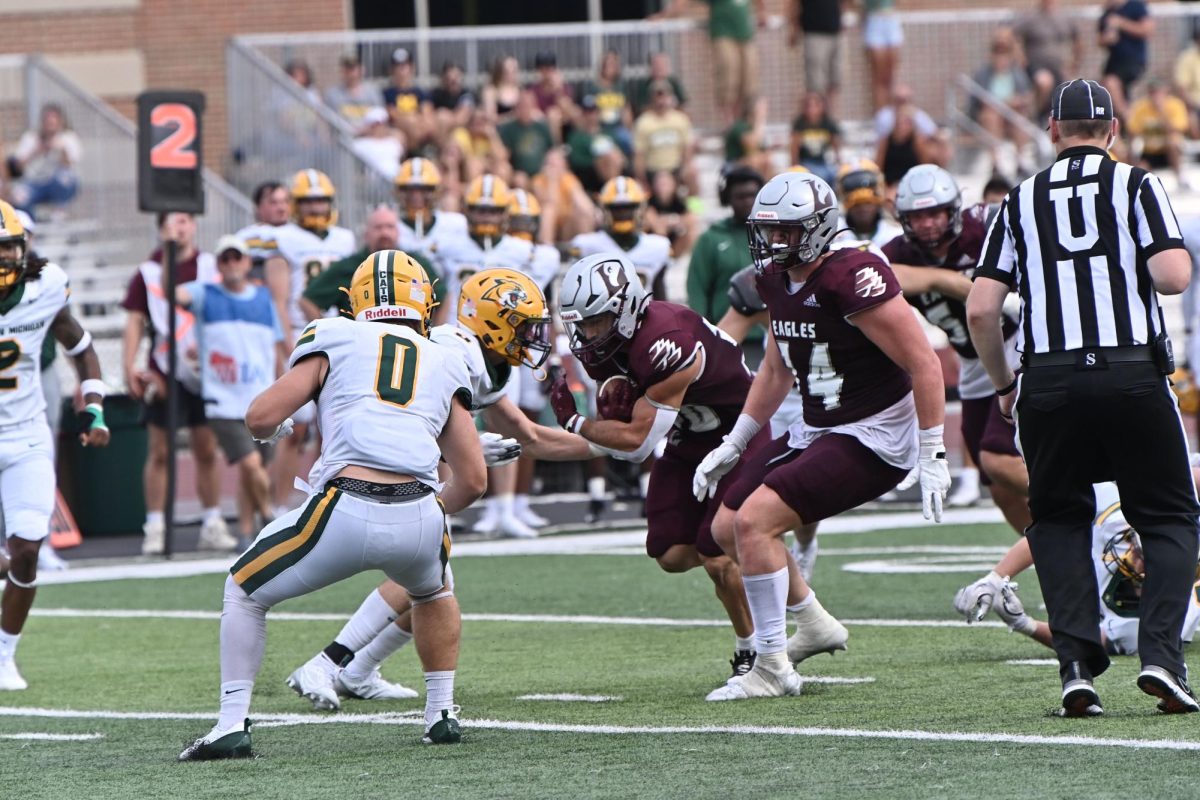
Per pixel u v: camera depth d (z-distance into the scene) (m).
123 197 58.84
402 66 57.25
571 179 54.25
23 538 24.30
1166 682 18.00
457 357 18.67
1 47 69.81
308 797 16.30
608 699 21.50
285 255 41.53
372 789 16.53
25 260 24.84
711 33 62.22
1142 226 18.08
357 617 22.02
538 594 32.03
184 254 40.31
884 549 36.31
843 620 27.39
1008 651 23.83
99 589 34.94
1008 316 26.31
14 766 18.64
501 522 41.47
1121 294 18.16
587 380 42.50
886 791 15.48
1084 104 18.56
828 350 20.80
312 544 17.86
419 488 18.09
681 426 22.47
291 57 59.22
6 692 23.95
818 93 58.66
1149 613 18.28
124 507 45.12
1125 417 18.12
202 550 41.00
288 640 27.91
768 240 20.45
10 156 59.06
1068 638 18.56
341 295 37.88
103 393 25.70
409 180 40.19
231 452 39.38
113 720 21.47
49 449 25.05
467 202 40.81
